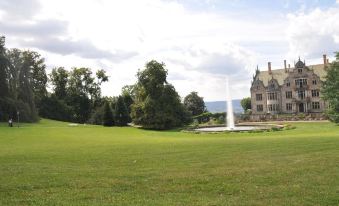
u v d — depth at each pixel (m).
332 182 16.06
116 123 97.00
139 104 84.81
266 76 129.25
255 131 58.62
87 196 14.62
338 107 70.62
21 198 14.46
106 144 37.50
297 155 23.77
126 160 23.55
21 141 44.81
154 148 30.55
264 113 125.56
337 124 70.56
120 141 42.91
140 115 84.00
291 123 80.19
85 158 24.86
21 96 85.94
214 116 107.94
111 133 63.97
